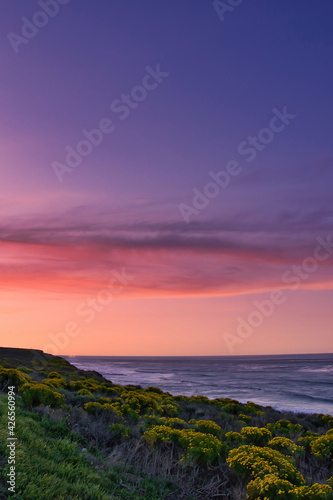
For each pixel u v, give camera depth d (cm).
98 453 905
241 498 763
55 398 1242
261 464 789
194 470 888
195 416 2014
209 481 860
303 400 6109
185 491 796
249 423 1983
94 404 1336
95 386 2383
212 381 10175
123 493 706
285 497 670
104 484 709
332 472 1042
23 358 5919
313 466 1098
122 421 1282
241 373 14812
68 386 2255
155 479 828
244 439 1126
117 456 880
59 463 727
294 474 771
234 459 827
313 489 668
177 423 1321
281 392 7388
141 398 1794
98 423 1162
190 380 10369
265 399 6216
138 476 828
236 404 2534
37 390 1217
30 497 534
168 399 2352
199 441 959
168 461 924
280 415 2512
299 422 2273
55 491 577
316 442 1133
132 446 1003
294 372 15450
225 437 1243
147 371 15475
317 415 2575
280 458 814
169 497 760
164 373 14188
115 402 1603
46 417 1055
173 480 838
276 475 749
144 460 910
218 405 2620
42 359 6088
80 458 790
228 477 883
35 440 782
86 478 695
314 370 16875
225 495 791
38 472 645
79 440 959
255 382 9944
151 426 1204
